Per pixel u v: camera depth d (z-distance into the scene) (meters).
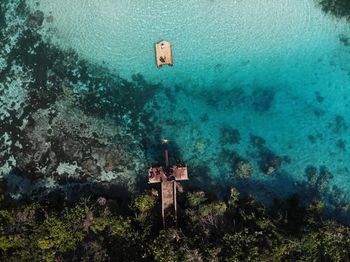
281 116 40.31
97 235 35.56
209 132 40.09
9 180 39.75
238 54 41.03
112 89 40.91
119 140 40.22
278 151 39.72
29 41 41.50
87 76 41.03
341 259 33.75
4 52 41.50
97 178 39.59
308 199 38.78
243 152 39.72
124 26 41.38
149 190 37.50
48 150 40.12
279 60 40.91
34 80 41.03
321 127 40.09
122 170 39.69
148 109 40.59
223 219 35.62
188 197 36.75
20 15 41.72
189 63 40.97
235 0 41.34
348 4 40.78
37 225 34.84
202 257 32.78
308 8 41.22
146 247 34.62
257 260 32.19
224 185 39.06
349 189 39.03
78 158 39.94
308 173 39.25
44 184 39.59
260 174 39.28
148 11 41.38
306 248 33.69
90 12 41.50
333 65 40.72
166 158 38.38
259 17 41.28
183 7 41.44
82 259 34.25
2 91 41.03
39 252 34.31
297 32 41.12
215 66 40.94
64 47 41.31
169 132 40.25
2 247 34.16
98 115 40.59
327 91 40.50
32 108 40.69
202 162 39.59
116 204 37.41
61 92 40.81
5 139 40.44
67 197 39.22
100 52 41.22
